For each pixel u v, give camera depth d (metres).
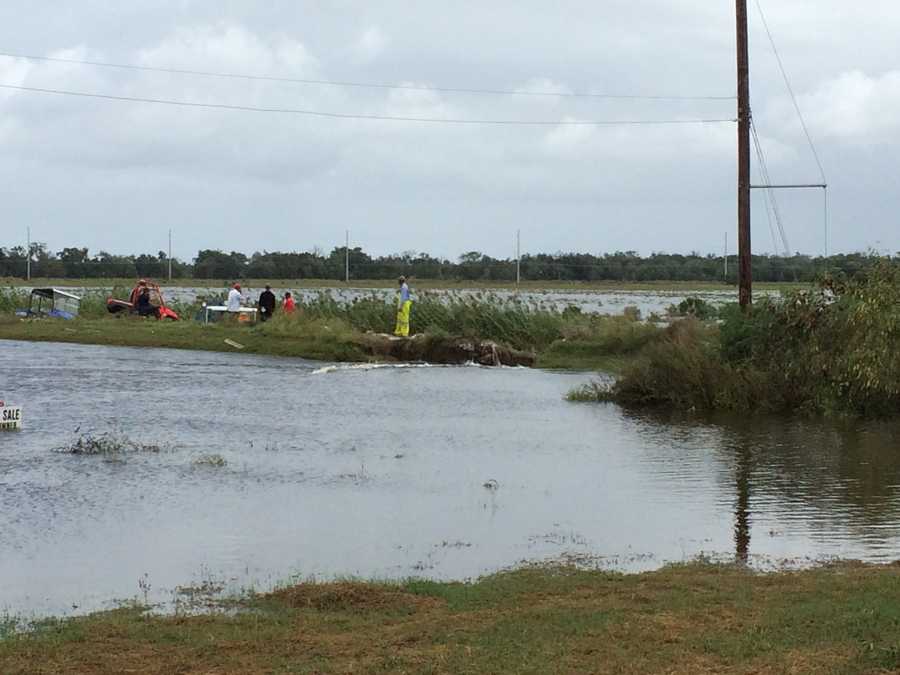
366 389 30.23
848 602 10.12
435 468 18.47
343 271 109.81
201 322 46.47
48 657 8.86
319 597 10.66
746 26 30.53
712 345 30.00
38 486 16.45
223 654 8.91
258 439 21.23
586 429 23.39
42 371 32.75
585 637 9.18
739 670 8.25
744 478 17.81
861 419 25.39
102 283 102.19
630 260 123.25
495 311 43.47
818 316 27.52
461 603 10.55
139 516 14.71
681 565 12.28
